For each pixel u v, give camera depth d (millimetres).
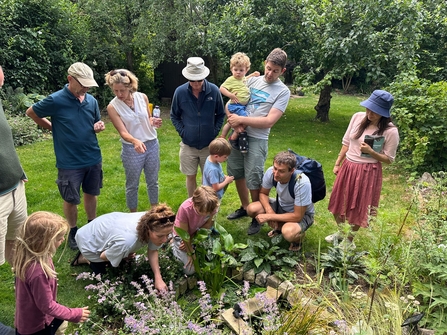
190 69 3666
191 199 3148
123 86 3500
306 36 8484
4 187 2561
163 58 10484
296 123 9789
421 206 3660
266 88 3791
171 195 4957
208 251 3133
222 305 2717
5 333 2484
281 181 3410
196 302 2996
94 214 3967
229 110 3898
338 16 7820
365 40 7512
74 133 3402
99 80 10641
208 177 3705
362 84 10797
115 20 10805
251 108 3852
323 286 2996
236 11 9102
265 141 3895
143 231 2756
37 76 9117
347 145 3625
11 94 8383
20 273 2010
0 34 8469
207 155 4117
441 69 8828
